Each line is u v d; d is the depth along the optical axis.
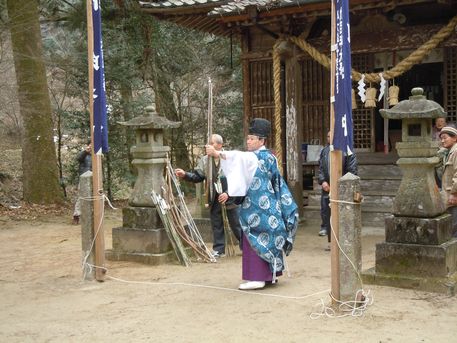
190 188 16.78
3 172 15.14
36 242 8.98
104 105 6.11
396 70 8.80
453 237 6.28
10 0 12.54
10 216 11.67
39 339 4.18
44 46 14.92
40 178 13.02
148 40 15.48
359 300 4.74
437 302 4.94
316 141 11.51
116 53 14.83
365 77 9.02
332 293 4.76
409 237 5.54
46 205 12.92
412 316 4.53
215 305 5.00
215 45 18.17
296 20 9.79
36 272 6.67
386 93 11.37
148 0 10.17
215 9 9.29
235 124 18.81
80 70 14.11
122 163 15.00
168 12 9.99
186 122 18.05
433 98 13.20
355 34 9.76
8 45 13.10
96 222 6.07
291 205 5.61
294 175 10.17
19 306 5.13
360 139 11.52
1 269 6.91
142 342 4.05
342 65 4.58
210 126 6.86
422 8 9.61
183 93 18.12
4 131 15.77
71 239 9.23
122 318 4.67
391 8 8.60
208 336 4.14
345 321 4.44
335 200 4.73
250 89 11.05
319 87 11.42
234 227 7.51
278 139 10.00
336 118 4.66
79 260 7.37
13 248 8.48
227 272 6.48
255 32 10.78
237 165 5.35
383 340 3.97
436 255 5.36
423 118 5.51
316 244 8.35
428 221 5.45
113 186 15.37
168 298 5.30
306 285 5.70
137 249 7.13
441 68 13.05
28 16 12.67
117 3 14.51
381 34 9.57
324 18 10.07
